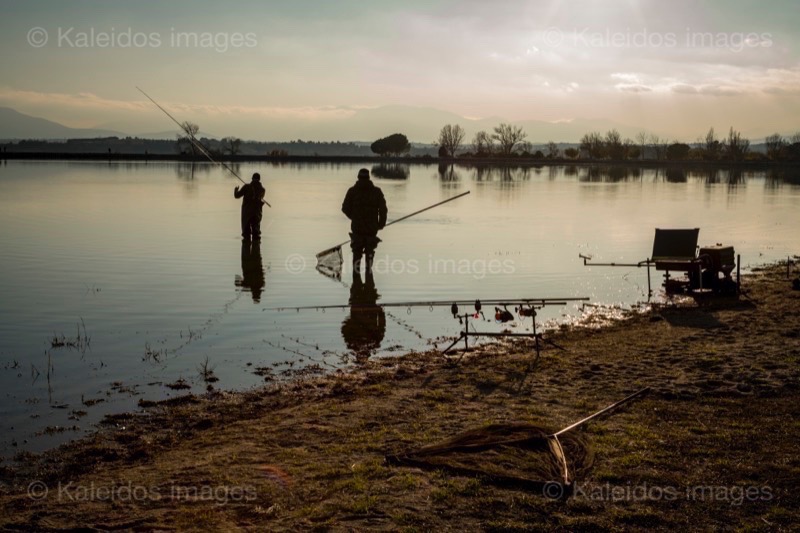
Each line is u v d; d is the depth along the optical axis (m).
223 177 58.28
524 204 38.09
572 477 6.09
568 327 12.45
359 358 10.65
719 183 60.62
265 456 6.84
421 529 5.29
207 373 9.79
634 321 12.79
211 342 11.34
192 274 17.00
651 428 7.34
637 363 9.92
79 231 24.20
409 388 9.09
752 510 5.54
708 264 14.75
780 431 7.18
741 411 7.82
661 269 15.07
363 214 18.14
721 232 26.00
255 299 14.48
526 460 6.42
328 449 6.98
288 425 7.72
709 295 14.79
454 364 10.22
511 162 118.00
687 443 6.89
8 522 5.55
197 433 7.67
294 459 6.73
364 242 18.16
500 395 8.65
